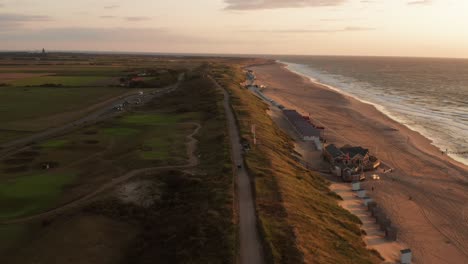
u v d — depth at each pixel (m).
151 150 53.44
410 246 36.97
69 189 40.84
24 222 33.75
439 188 51.72
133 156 50.69
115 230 32.91
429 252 36.09
